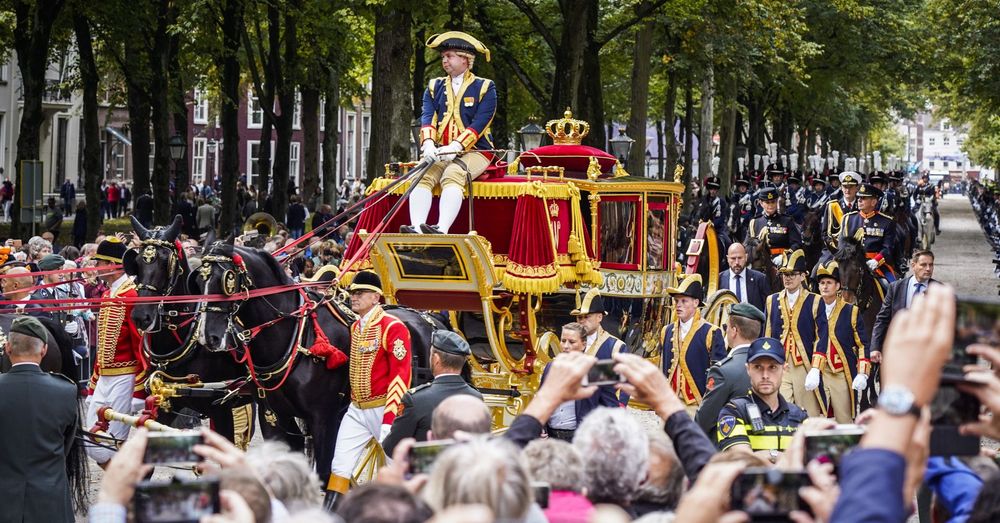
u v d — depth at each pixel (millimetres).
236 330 41344
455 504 14711
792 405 33219
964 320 14438
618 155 95062
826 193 114438
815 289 67688
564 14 110812
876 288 62281
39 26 108000
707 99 172750
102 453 43250
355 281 41344
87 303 45469
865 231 71875
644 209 55719
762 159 188000
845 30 187750
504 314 49281
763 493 14906
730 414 31922
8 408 33312
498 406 49156
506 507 14680
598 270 54719
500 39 127062
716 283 65312
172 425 48406
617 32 118938
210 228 43469
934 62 188875
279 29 152375
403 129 94250
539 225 48875
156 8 130625
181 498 15109
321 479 42875
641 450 19078
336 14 138125
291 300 43031
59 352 39469
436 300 49219
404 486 15789
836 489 14719
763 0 135000
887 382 12508
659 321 57906
